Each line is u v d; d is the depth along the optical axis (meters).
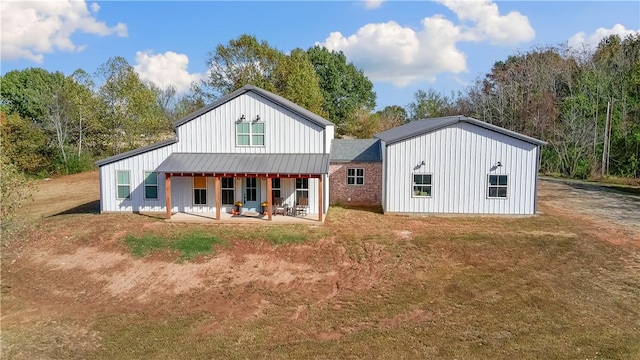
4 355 10.16
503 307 12.18
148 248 17.33
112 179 22.95
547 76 49.53
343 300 12.97
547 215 21.98
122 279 14.95
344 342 10.41
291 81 50.69
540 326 11.02
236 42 50.28
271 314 12.17
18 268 16.03
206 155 22.48
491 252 16.55
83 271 15.66
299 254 16.72
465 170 21.72
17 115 48.72
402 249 16.94
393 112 75.88
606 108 43.81
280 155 22.27
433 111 69.19
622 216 21.83
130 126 51.00
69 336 11.13
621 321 11.21
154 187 22.78
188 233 18.81
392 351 9.91
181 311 12.52
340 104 66.69
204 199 22.70
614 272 14.54
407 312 12.04
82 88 50.16
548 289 13.31
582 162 41.69
